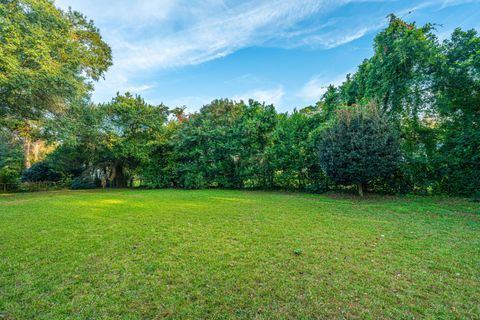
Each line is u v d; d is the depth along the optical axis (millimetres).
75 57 12812
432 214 6312
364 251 3646
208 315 2174
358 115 9078
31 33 10102
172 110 20391
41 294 2506
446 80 9328
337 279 2797
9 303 2330
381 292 2512
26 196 11984
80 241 4156
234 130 16094
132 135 17797
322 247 3826
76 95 12672
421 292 2510
